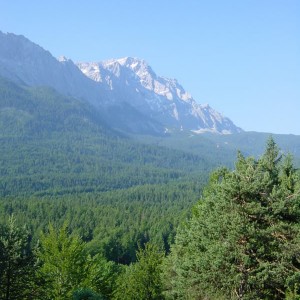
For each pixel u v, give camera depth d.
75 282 29.11
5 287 26.78
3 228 27.77
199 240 21.67
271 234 19.73
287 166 22.70
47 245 29.62
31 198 175.25
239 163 21.72
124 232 134.25
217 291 20.41
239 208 20.08
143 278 29.52
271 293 19.86
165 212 166.50
